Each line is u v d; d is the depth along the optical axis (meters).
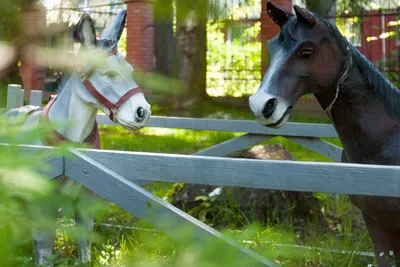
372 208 3.28
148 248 1.92
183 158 2.67
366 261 4.75
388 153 3.30
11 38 1.40
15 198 1.35
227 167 2.57
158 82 1.42
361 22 13.63
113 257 4.00
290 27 3.33
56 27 1.52
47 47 1.46
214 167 2.60
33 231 1.48
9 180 1.22
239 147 5.88
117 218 5.84
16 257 1.46
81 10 1.93
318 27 3.29
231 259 1.50
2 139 1.37
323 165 2.41
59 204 1.50
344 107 3.37
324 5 3.96
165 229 2.34
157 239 1.80
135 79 1.42
